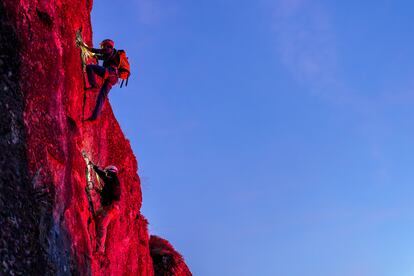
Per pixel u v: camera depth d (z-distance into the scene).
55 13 9.02
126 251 14.30
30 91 7.29
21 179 6.64
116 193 11.83
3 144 6.45
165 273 20.30
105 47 12.10
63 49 9.57
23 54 7.22
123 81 12.02
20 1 7.41
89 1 12.98
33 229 6.63
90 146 12.19
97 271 11.14
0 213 5.98
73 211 8.58
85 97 11.59
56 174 7.63
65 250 7.75
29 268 6.28
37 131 7.31
